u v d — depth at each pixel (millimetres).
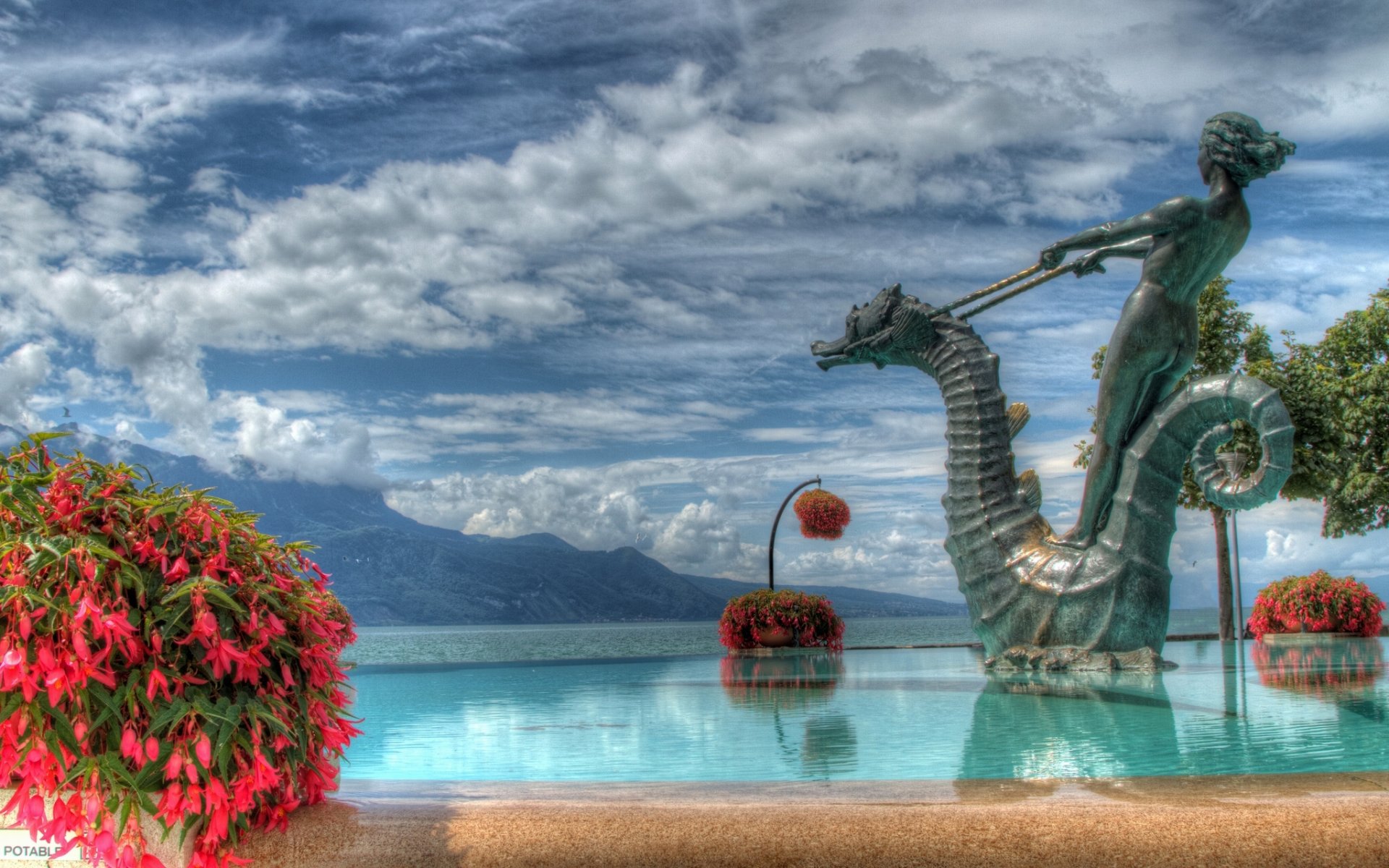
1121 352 10312
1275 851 2580
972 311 11984
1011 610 10938
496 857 2650
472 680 12070
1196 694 8336
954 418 11703
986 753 5352
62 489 2699
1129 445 10578
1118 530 10531
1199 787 2852
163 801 2541
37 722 2486
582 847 2637
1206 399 10211
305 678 3000
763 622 17078
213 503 3002
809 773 4898
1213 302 20703
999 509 11359
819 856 2598
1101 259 11203
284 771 2816
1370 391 20031
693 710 8039
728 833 2627
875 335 12109
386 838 2697
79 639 2453
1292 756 5055
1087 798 2740
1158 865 2580
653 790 3033
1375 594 16953
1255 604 18062
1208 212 10016
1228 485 10172
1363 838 2594
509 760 5598
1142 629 10375
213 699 2748
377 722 7828
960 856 2592
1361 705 7359
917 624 197500
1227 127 10062
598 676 12453
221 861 2652
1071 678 9867
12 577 2521
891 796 2809
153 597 2734
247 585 2867
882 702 8289
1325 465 19953
